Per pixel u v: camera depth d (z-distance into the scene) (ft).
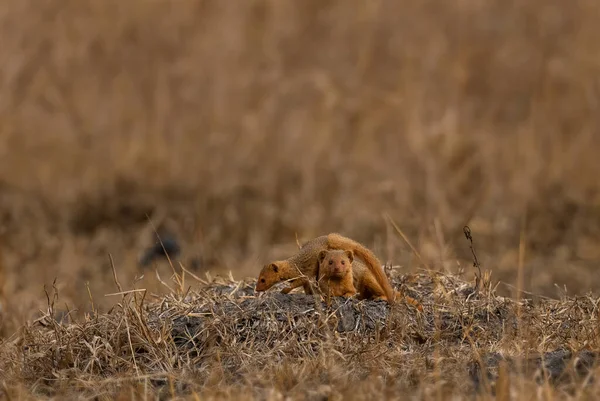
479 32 178.60
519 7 180.04
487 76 176.35
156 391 61.16
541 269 112.06
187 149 158.61
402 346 65.36
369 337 65.41
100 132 164.14
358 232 128.67
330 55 175.63
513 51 176.35
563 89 165.58
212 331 66.69
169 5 179.22
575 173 148.15
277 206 140.77
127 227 136.87
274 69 167.63
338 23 178.19
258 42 176.04
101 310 80.79
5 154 159.02
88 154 160.35
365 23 177.37
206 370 62.39
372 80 170.30
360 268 69.21
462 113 166.20
